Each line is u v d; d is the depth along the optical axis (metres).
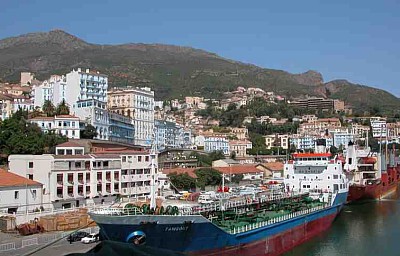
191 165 169.00
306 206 84.06
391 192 137.62
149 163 102.12
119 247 30.30
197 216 49.81
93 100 157.38
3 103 177.88
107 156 92.00
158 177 111.62
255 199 75.69
